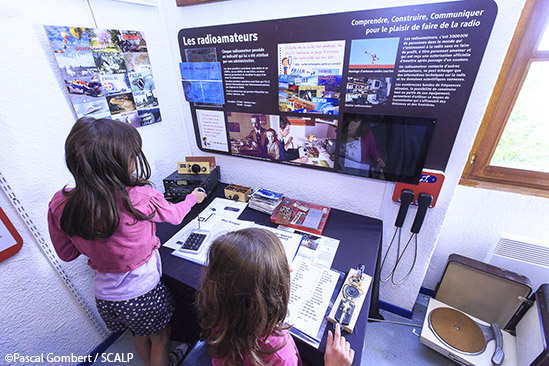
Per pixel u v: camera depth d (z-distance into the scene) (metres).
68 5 0.91
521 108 1.06
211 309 0.59
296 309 0.76
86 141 0.64
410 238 1.21
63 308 1.12
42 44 0.87
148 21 1.19
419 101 0.92
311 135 1.17
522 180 1.15
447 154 0.96
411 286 1.36
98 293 0.86
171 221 0.89
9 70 0.81
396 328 1.45
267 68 1.12
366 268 0.91
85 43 0.97
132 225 0.75
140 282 0.85
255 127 1.29
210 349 0.64
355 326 0.72
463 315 1.34
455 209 1.32
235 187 1.43
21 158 0.88
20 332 0.99
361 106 1.01
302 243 1.04
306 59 1.03
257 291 0.54
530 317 1.14
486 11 0.73
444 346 1.22
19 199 0.89
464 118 0.89
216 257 0.57
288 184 1.38
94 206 0.66
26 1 0.81
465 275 1.30
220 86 1.26
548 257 1.14
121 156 0.68
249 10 1.05
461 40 0.79
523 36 0.94
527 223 1.19
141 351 1.18
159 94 1.32
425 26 0.81
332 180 1.24
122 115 1.17
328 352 0.64
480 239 1.34
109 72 1.08
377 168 1.09
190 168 1.37
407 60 0.88
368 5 0.87
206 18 1.15
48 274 1.04
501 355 1.15
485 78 0.81
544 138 1.06
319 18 0.94
